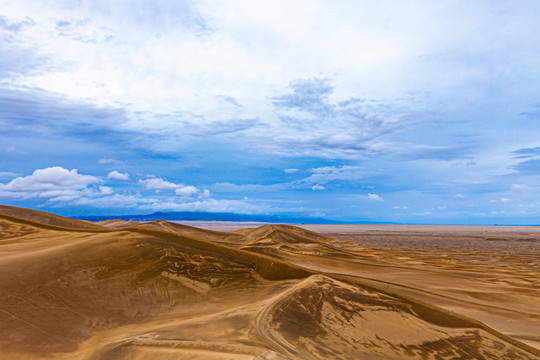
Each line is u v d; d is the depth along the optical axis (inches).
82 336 177.6
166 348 150.0
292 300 200.7
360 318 193.2
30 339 166.4
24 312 188.9
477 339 185.5
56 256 263.1
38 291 212.8
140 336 168.1
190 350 145.2
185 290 248.4
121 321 199.3
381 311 205.2
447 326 197.6
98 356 150.6
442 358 164.7
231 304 228.2
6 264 239.9
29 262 247.9
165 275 262.4
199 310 221.1
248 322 176.7
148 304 224.2
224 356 134.1
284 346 148.3
